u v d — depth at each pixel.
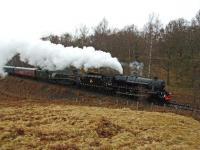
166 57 98.44
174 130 45.88
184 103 69.19
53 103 62.84
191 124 49.84
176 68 92.44
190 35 98.50
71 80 73.62
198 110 58.81
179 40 97.81
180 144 40.56
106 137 42.00
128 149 37.84
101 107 58.47
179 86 83.44
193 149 38.84
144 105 60.50
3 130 42.69
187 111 58.16
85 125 45.72
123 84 66.12
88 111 53.88
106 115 51.19
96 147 38.19
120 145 39.25
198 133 45.72
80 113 52.09
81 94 68.88
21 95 73.75
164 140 41.53
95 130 43.91
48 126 45.19
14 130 42.69
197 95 74.19
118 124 46.66
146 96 63.38
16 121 47.56
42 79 81.00
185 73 88.69
